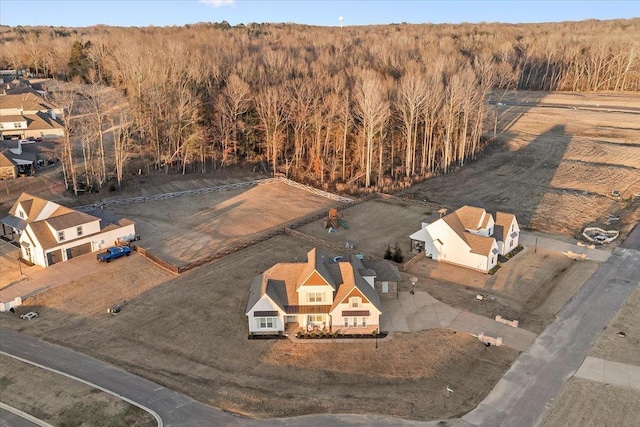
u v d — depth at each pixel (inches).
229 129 3535.9
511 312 1723.7
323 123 3452.3
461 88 3602.4
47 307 1758.1
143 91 3590.1
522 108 5344.5
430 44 6210.6
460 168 3681.1
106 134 3954.2
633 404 1267.2
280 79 4097.0
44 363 1434.5
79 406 1248.2
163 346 1525.6
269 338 1567.4
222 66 4284.0
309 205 2906.0
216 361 1455.5
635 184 3189.0
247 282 1929.1
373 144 3449.8
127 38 5689.0
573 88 6318.9
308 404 1273.4
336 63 4881.9
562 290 1872.5
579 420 1215.6
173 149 3437.5
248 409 1254.9
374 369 1419.8
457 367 1433.3
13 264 2089.1
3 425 1178.0
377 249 2266.2
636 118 4773.6
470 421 1216.2
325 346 1530.5
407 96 3496.6
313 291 1598.2
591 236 2401.6
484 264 2016.5
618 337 1563.7
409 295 1835.6
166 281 1936.5
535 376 1385.3
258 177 3368.6
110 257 2107.5
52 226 2075.5
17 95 4333.2
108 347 1520.7
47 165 3326.8
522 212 2785.4
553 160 3742.6
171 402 1273.4
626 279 1952.5
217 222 2596.0
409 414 1242.0
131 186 3070.9
